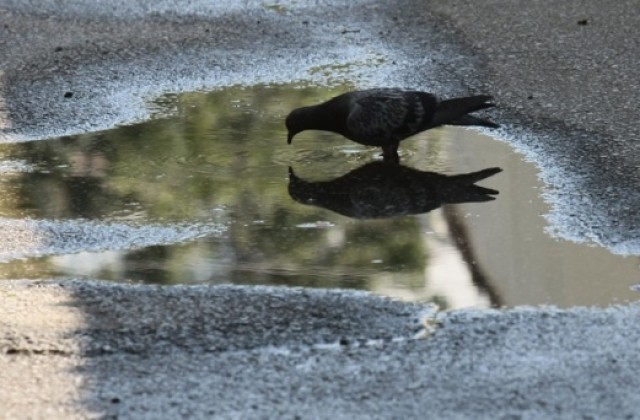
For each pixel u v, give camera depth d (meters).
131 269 11.74
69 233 12.72
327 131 15.43
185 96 17.44
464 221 12.80
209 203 13.54
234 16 21.58
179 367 9.62
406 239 12.39
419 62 18.52
